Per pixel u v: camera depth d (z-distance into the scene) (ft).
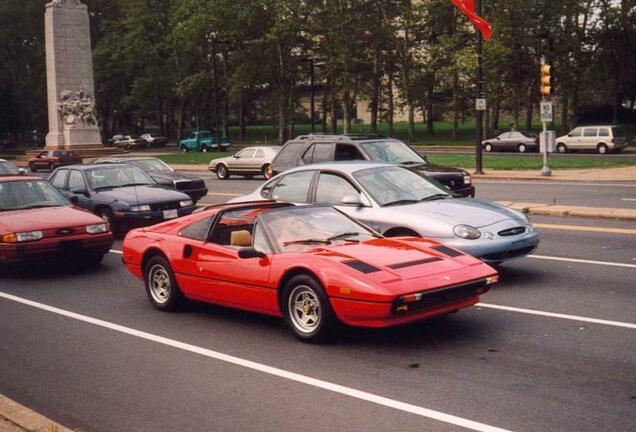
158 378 22.27
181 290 30.30
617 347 23.32
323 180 36.14
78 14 210.18
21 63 307.99
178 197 55.67
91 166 58.23
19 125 302.04
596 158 131.13
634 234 46.21
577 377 20.59
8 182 44.09
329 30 211.00
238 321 28.99
